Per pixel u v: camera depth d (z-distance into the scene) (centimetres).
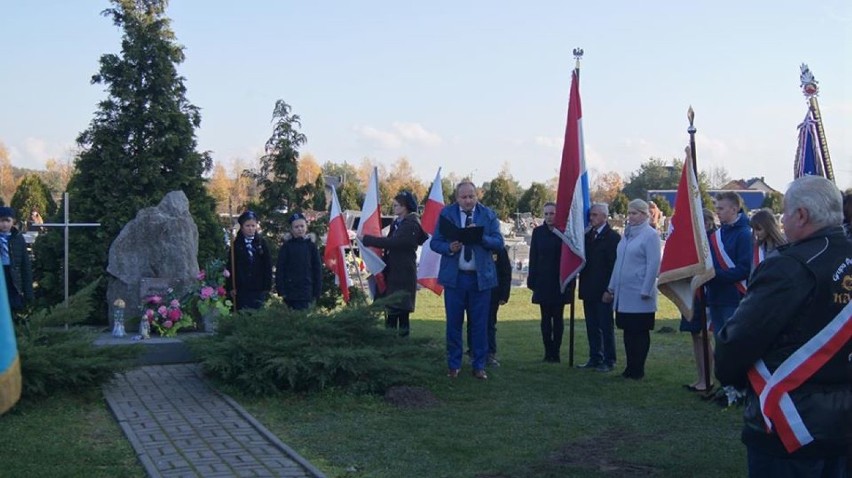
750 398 361
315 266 1023
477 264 905
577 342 1269
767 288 341
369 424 707
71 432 664
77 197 1290
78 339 817
